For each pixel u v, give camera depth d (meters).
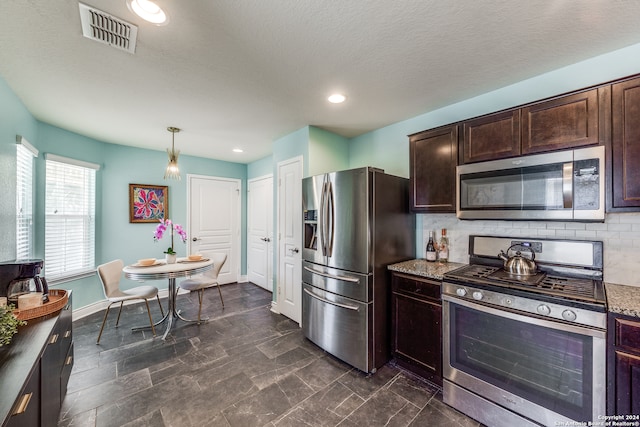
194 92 2.16
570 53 1.66
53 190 2.94
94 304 3.43
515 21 1.36
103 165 3.58
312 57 1.68
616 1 1.22
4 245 1.99
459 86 2.07
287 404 1.76
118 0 1.21
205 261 3.27
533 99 1.95
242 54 1.64
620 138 1.39
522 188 1.70
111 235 3.65
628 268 1.59
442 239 2.41
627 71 1.61
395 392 1.89
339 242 2.33
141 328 2.93
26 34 1.44
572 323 1.33
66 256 3.09
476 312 1.67
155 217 4.06
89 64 1.74
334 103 2.38
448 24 1.38
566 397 1.35
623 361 1.21
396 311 2.19
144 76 1.90
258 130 3.13
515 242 2.00
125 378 2.04
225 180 4.86
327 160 3.15
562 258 1.79
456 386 1.73
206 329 2.94
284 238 3.33
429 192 2.23
